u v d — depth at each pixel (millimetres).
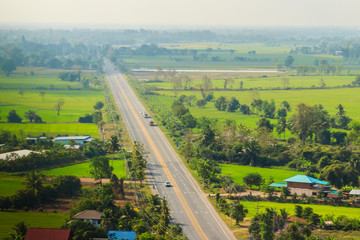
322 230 194000
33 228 164750
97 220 189000
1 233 184000
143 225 182000
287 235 176500
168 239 173000
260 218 190750
